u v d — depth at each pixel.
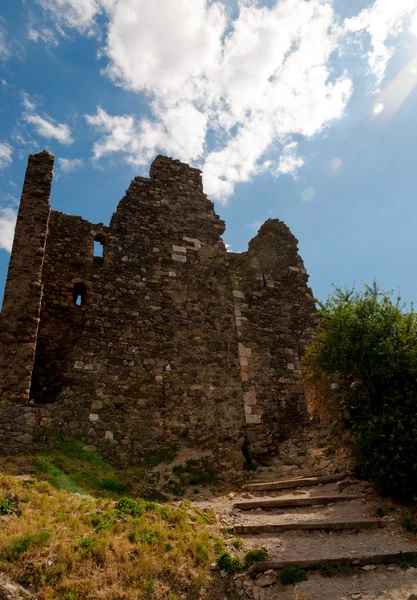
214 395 13.37
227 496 10.17
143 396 12.40
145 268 14.29
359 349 10.88
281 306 16.14
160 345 13.35
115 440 11.42
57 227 16.42
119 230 14.53
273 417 13.86
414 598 5.75
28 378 11.11
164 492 9.88
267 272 16.69
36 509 7.45
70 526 6.98
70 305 15.51
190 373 13.37
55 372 14.41
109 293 13.42
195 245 15.48
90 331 12.65
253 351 14.70
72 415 11.30
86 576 5.95
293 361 15.19
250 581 6.56
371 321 11.05
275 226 18.08
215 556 7.07
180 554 6.80
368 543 7.43
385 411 10.00
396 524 8.12
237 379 13.98
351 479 10.14
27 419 10.70
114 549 6.52
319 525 8.02
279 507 9.24
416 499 8.72
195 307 14.48
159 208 15.52
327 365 11.65
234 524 8.34
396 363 10.34
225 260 15.83
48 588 5.60
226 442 12.25
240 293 15.59
